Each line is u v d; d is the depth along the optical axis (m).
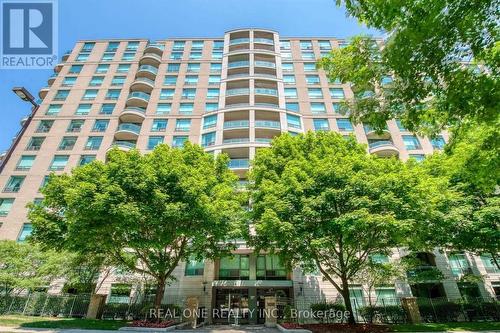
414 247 18.53
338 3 6.66
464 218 17.50
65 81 42.34
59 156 34.78
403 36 5.67
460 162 9.73
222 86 39.09
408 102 6.61
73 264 21.67
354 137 22.09
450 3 5.24
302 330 15.65
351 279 20.80
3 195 31.94
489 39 5.44
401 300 22.41
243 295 25.67
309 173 18.17
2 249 22.81
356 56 6.93
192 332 15.98
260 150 22.30
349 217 14.45
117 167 16.38
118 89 41.47
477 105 5.76
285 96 39.78
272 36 47.12
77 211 14.60
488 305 22.89
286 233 15.27
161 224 16.22
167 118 38.31
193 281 26.20
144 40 48.28
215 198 18.53
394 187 15.72
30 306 22.66
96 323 18.05
